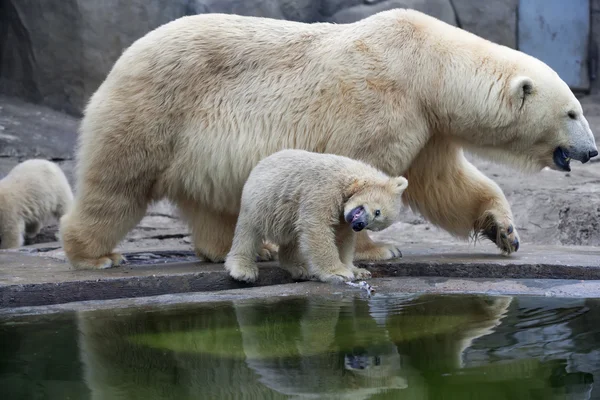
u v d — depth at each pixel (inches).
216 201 389.1
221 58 383.9
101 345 249.9
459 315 283.6
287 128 374.6
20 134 797.2
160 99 376.5
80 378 213.5
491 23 941.8
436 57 374.6
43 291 319.3
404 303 306.2
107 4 876.6
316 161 333.7
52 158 773.9
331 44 379.9
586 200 551.5
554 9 951.6
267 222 339.9
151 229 618.2
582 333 251.8
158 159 380.5
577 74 962.7
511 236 389.4
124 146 372.8
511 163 396.5
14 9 872.3
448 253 413.4
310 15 940.0
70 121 861.8
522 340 244.5
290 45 385.1
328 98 370.6
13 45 885.8
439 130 386.0
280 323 277.9
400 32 378.9
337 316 286.2
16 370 221.1
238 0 913.5
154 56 381.4
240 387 204.1
